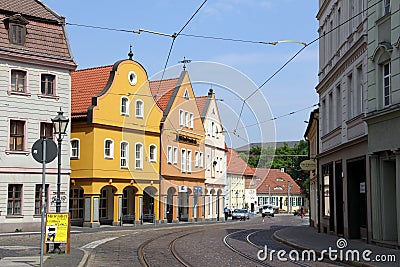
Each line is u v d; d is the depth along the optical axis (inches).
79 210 1850.4
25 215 1502.2
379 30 919.0
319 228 1403.8
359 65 1023.6
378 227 919.0
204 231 1514.5
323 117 1403.8
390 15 880.9
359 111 1041.5
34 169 1529.3
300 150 4025.6
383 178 913.5
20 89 1517.0
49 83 1572.3
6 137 1481.3
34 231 1497.3
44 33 1568.7
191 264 698.8
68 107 1596.9
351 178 1090.7
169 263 716.7
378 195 921.5
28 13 1547.7
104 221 1924.2
